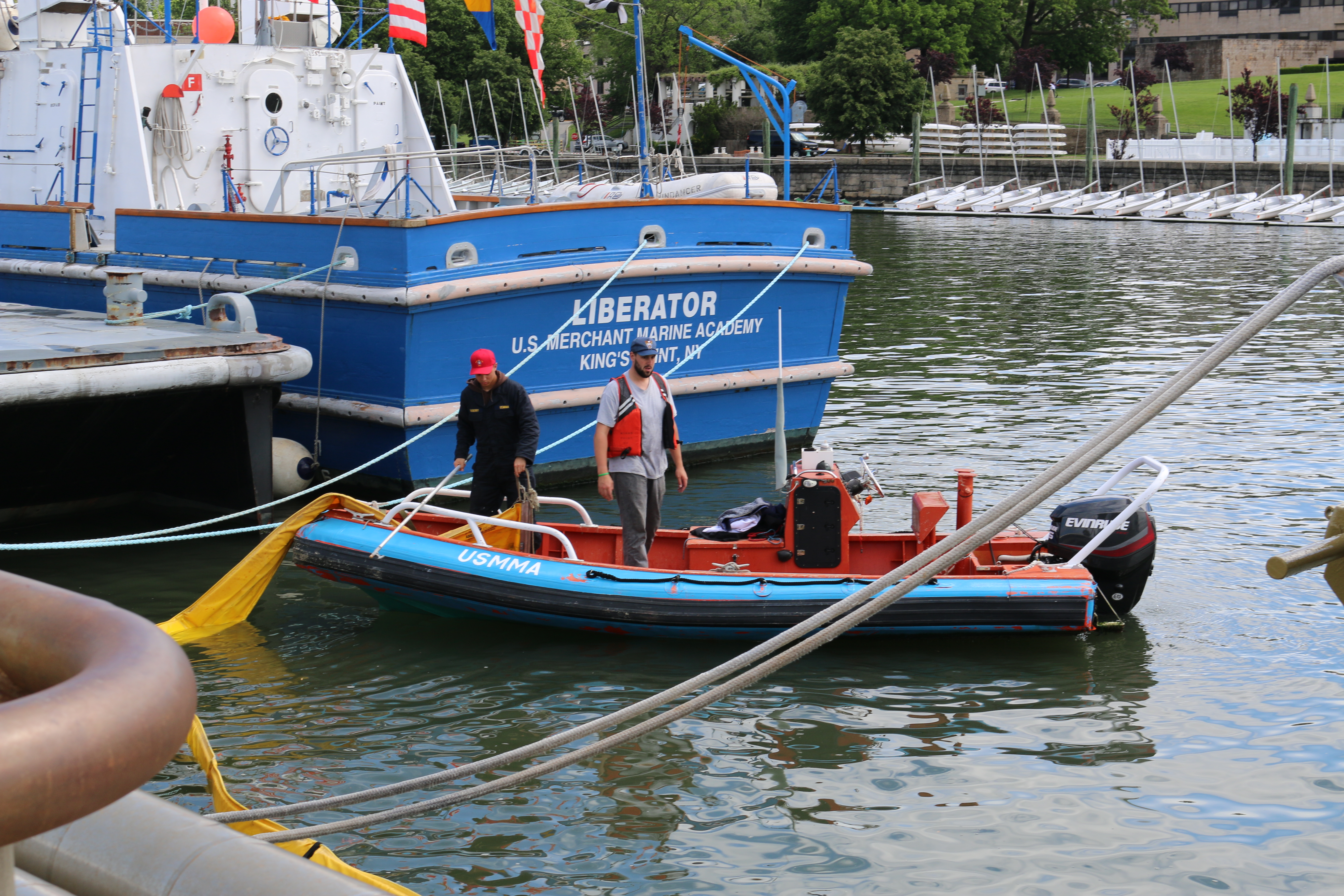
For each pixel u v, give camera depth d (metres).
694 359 16.33
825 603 10.17
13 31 18.22
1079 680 9.41
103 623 1.23
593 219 14.98
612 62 109.75
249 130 17.64
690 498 15.25
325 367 14.73
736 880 6.55
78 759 1.02
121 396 12.61
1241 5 131.88
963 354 25.64
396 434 14.34
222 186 17.64
